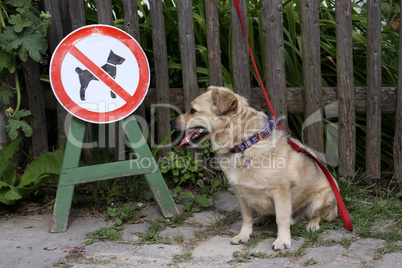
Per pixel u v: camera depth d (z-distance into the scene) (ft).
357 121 15.88
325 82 15.67
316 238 10.26
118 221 11.76
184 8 13.67
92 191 13.55
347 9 13.29
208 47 13.92
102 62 11.61
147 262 9.45
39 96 14.55
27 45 11.63
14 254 9.98
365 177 14.19
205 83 15.65
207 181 14.83
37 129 14.70
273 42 13.58
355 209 12.14
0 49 11.69
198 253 9.87
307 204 11.58
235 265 9.10
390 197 13.17
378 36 13.43
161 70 14.12
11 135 11.93
